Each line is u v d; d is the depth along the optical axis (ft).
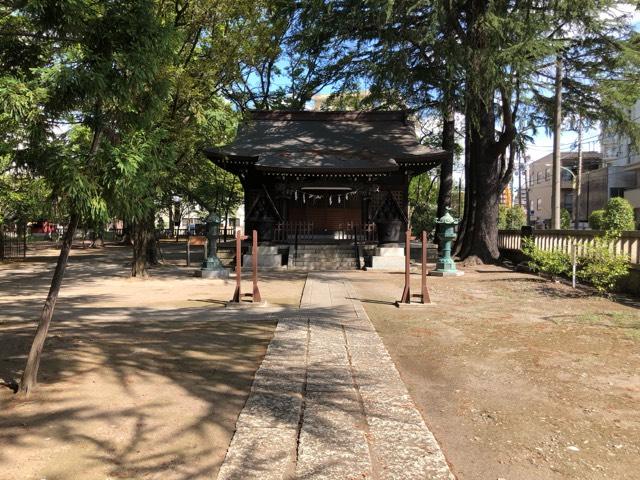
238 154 67.21
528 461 11.20
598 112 68.69
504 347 21.27
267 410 13.51
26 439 11.70
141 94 15.75
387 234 64.95
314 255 64.95
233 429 12.45
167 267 64.13
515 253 63.52
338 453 11.03
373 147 73.87
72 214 14.15
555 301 33.78
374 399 14.64
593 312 29.22
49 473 10.16
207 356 19.48
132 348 20.59
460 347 21.36
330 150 72.23
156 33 14.71
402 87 62.28
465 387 16.25
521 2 49.96
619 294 36.37
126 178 13.32
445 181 85.46
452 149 85.56
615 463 11.10
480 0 52.21
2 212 67.10
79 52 14.11
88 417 13.07
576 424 13.23
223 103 52.08
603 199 163.94
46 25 13.97
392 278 50.39
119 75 14.23
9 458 10.75
